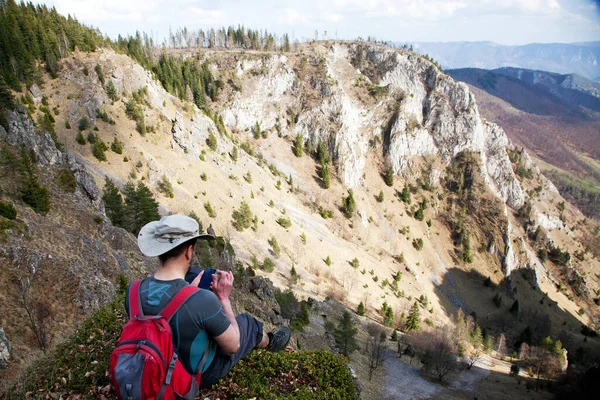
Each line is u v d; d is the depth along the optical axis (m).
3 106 70.88
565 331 169.00
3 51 107.00
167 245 4.30
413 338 89.56
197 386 4.45
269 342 6.52
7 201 38.75
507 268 198.50
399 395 64.81
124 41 189.75
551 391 85.00
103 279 34.78
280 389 9.10
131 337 3.88
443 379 80.75
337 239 153.38
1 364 22.39
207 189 114.38
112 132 106.19
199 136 132.38
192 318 4.06
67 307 29.77
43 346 25.62
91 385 8.51
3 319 25.86
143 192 74.00
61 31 123.56
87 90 109.62
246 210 109.62
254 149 195.50
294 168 198.62
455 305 168.25
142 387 3.59
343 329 68.12
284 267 105.50
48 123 93.94
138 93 122.06
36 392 8.68
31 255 30.89
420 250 186.88
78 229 42.50
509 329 155.00
